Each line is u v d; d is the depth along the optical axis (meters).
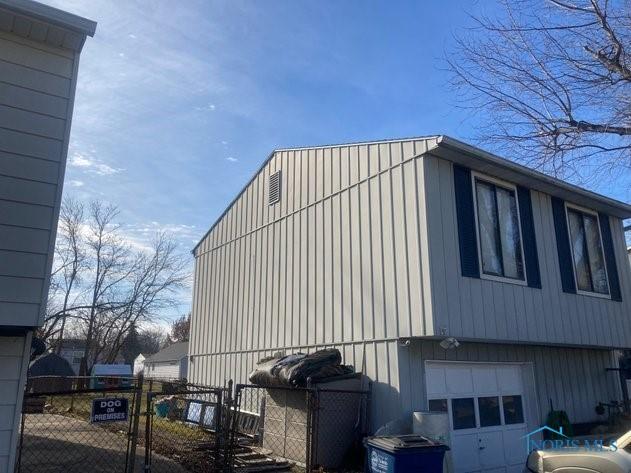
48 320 31.88
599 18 7.02
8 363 5.32
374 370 9.51
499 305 9.75
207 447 9.33
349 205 10.78
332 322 10.70
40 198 5.57
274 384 9.98
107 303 34.00
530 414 11.09
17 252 5.35
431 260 8.79
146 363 56.56
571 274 11.73
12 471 5.11
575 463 5.12
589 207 12.95
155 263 40.72
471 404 9.99
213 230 16.81
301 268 11.96
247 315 13.87
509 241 10.45
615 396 13.20
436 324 8.52
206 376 15.50
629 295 13.32
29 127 5.66
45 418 14.59
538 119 7.68
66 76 6.00
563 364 12.19
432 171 9.33
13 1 5.55
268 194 13.83
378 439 7.21
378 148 10.27
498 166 9.98
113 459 8.54
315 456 8.70
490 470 9.87
